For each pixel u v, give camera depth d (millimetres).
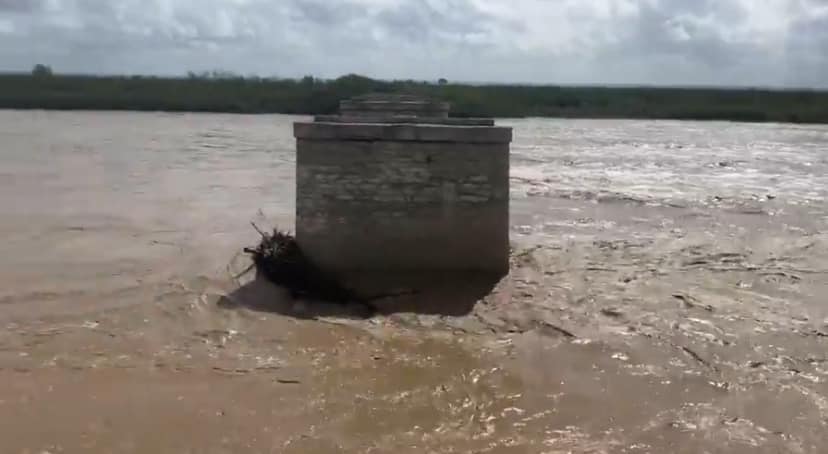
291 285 11359
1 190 22125
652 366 9016
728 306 11391
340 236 11430
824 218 19625
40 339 9625
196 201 20672
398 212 11391
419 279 11383
